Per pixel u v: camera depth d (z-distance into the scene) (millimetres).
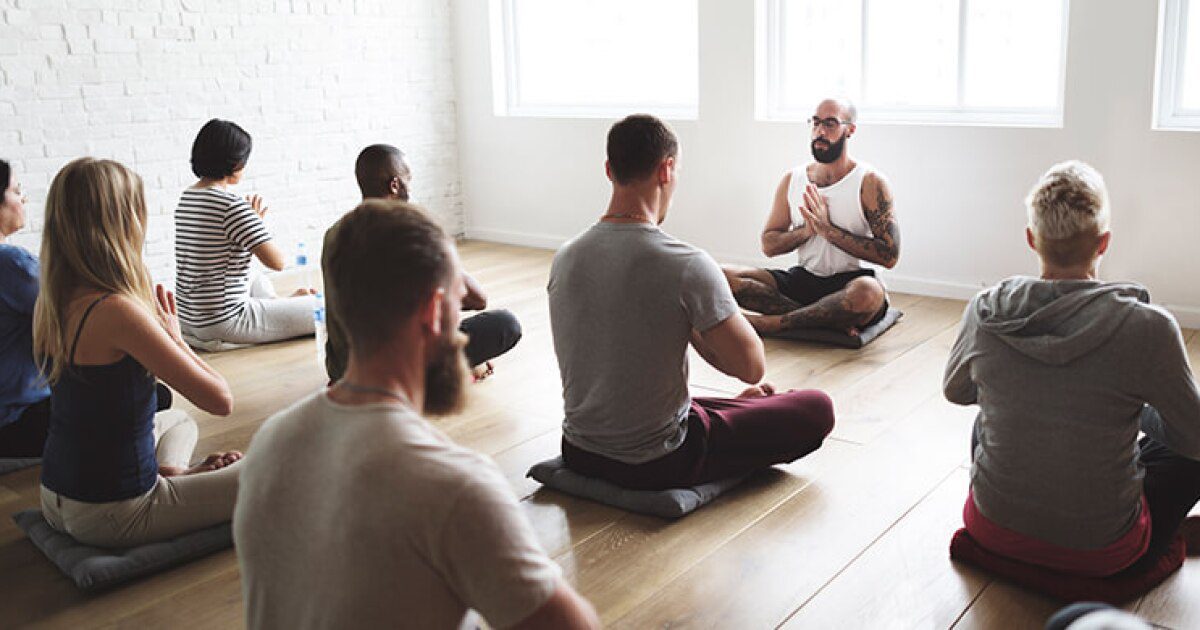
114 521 2660
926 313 5059
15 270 3232
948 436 3480
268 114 6164
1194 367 4152
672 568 2656
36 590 2660
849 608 2447
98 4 5363
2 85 5090
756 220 5945
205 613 2535
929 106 5379
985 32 5133
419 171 7070
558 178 6801
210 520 2793
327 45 6398
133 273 2520
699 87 5965
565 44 6754
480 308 4129
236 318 4738
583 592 2557
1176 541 2580
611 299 2805
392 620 1246
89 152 5434
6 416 3326
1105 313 2217
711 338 2768
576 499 3062
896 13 5371
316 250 6551
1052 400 2309
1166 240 4703
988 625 2357
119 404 2576
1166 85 4648
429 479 1232
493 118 7043
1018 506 2418
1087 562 2375
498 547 1235
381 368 1302
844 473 3211
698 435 2959
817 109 4660
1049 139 4902
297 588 1299
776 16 5723
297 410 1348
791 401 3143
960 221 5234
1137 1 4547
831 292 4695
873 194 4641
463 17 7031
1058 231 2277
